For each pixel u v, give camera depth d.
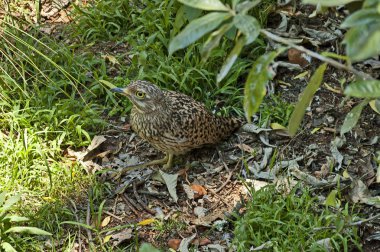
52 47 10.07
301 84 9.55
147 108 8.19
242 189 8.40
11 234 7.72
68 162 8.81
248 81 4.48
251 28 4.32
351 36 3.69
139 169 8.77
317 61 9.73
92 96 9.58
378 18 3.74
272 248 7.34
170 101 8.40
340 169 8.50
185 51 9.76
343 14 10.24
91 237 7.84
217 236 7.86
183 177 8.64
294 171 8.40
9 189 8.34
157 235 7.89
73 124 9.08
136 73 9.77
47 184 8.48
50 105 9.36
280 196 7.90
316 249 7.17
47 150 8.80
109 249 7.60
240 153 8.88
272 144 8.92
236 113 9.38
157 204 8.31
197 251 7.69
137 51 9.77
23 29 10.63
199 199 8.32
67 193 8.39
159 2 10.05
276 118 9.13
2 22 9.78
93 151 8.95
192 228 7.96
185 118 8.30
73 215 8.12
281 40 4.55
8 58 9.10
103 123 9.21
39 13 10.85
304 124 9.09
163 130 8.27
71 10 11.09
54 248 7.62
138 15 10.52
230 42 9.53
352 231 7.48
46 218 8.03
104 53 10.19
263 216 7.64
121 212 8.22
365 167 8.47
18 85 9.15
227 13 4.44
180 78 9.41
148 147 9.11
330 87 9.48
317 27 10.13
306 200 7.83
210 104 9.30
